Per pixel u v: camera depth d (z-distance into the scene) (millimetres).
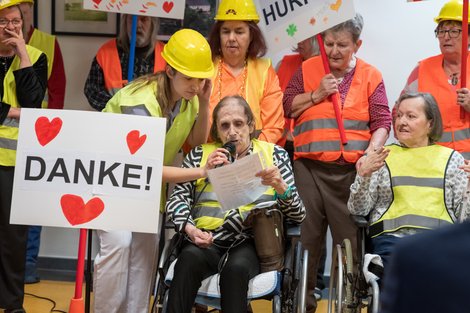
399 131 5156
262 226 4688
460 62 6164
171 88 4875
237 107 4992
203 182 5000
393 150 5199
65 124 4270
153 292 5250
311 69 6312
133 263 5051
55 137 4277
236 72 6000
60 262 7824
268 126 5926
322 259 7094
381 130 6082
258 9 7402
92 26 7609
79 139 4273
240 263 4559
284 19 6027
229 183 4547
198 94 5086
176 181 4715
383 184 5082
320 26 5961
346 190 6098
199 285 4637
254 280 4586
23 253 5809
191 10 7422
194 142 5285
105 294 4961
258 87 5941
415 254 1364
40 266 7828
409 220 4953
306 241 6113
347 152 6062
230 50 5914
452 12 6059
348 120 6117
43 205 4301
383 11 7352
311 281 6090
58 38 7660
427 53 7332
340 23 6008
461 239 1368
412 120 5098
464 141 6059
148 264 5055
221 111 5000
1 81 5652
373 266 4766
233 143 4922
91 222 4297
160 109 4828
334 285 6109
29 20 6668
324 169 6129
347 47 6117
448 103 6125
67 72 7684
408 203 4996
